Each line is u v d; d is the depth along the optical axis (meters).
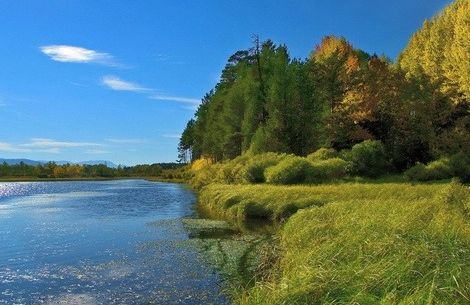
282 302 6.74
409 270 6.66
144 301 10.31
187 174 93.62
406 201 16.67
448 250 7.64
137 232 21.19
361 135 45.44
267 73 55.25
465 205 14.07
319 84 48.31
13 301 10.49
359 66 57.88
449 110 42.41
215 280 11.90
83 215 29.67
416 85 44.31
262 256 13.91
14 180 122.56
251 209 23.89
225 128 64.88
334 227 12.63
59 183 104.19
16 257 15.55
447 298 5.70
